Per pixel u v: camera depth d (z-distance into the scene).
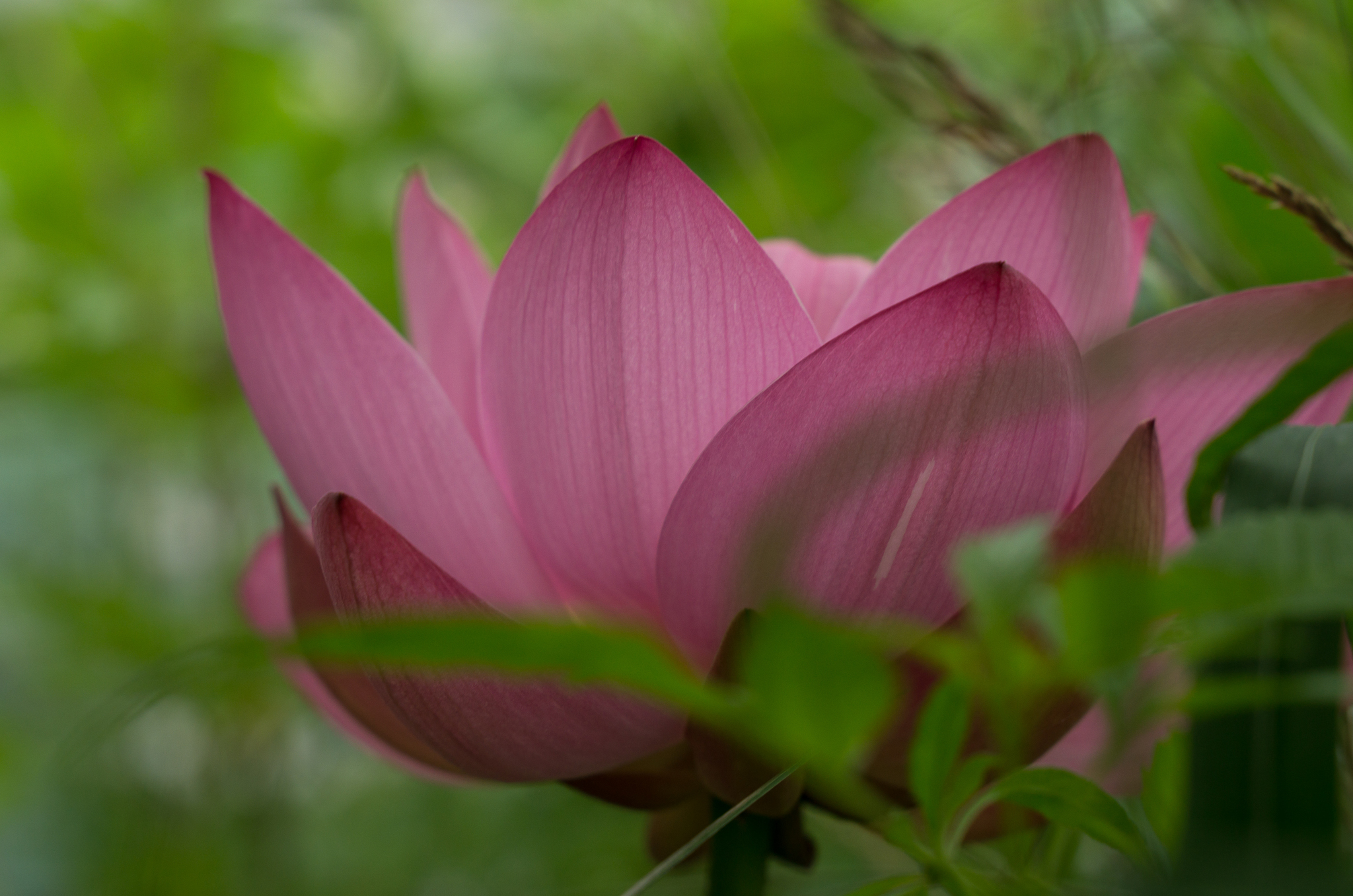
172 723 0.90
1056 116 0.68
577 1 1.24
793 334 0.51
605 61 1.25
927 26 0.88
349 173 1.25
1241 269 0.65
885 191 1.01
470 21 1.34
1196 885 0.45
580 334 0.52
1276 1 0.67
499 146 1.31
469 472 0.54
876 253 1.00
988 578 0.43
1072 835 0.53
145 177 1.18
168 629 0.99
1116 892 0.48
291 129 1.21
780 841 0.54
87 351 1.11
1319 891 0.44
